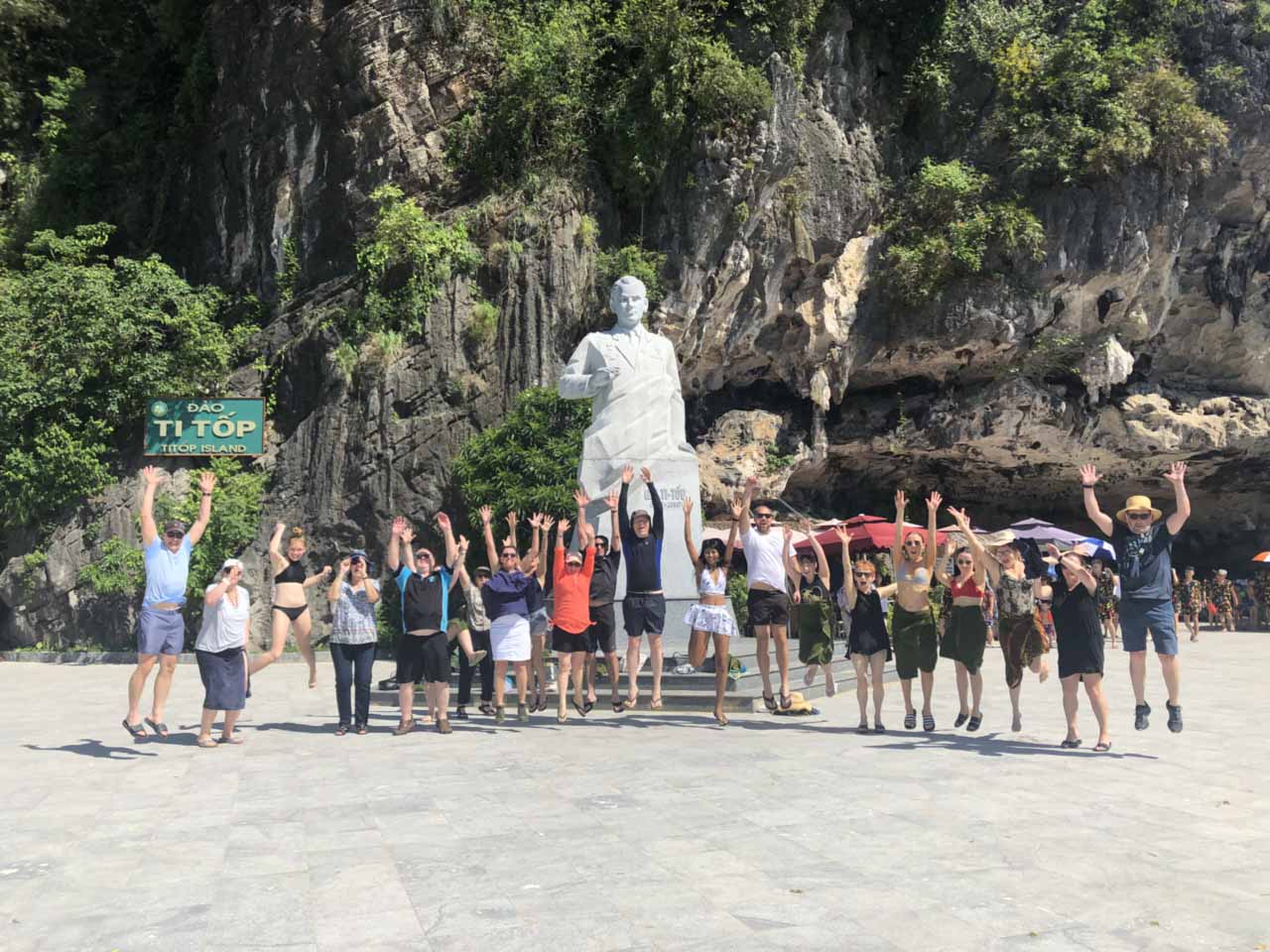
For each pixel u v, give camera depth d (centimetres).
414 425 2520
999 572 1059
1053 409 3369
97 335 2606
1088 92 3139
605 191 2712
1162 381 3556
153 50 3294
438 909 464
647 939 421
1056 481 3831
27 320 2666
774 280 2936
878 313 3181
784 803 686
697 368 3041
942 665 1992
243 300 2839
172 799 726
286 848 581
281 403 2686
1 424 2572
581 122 2700
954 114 3281
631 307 1691
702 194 2681
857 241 3136
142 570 2488
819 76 2991
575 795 717
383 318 2589
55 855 576
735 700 1226
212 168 2972
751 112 2612
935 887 495
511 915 454
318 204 2781
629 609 1139
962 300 3128
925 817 645
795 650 1638
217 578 991
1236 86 3194
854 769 820
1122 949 411
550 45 2647
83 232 2872
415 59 2692
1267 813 662
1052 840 588
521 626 1126
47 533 2577
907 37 3234
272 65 2841
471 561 2405
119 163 3194
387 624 2417
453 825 630
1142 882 504
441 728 1050
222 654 984
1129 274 3188
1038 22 3312
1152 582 925
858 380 3422
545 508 2236
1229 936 427
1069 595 931
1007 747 941
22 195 3180
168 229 3081
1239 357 3528
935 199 3111
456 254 2583
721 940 419
